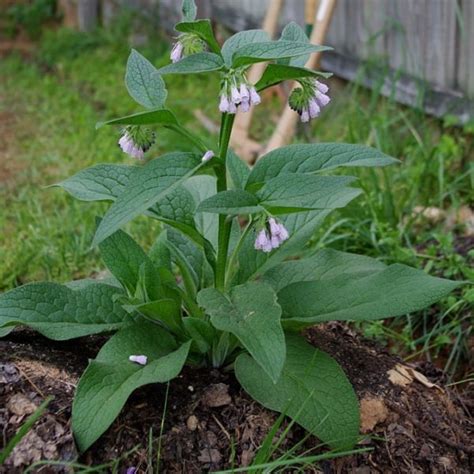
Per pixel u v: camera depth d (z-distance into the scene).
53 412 0.62
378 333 0.85
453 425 0.69
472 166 1.07
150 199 0.55
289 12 1.54
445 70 1.25
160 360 0.62
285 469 0.62
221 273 0.65
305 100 0.59
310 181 0.57
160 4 1.90
